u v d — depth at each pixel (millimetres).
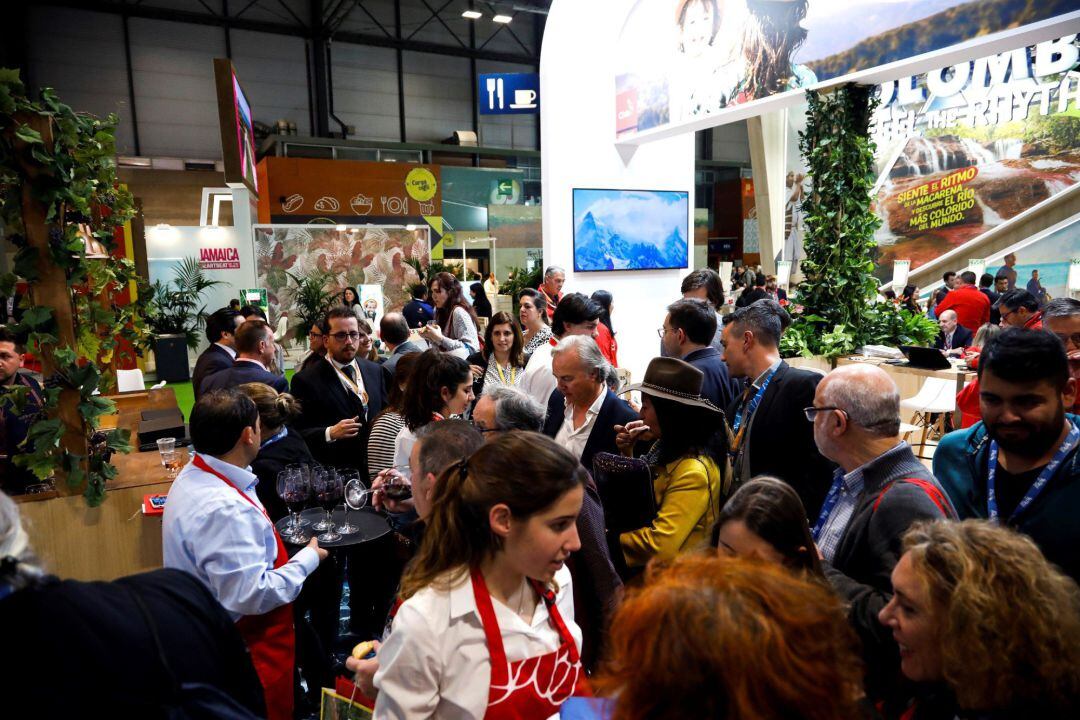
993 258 12938
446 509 1168
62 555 2754
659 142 8648
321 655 2557
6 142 2529
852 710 614
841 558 1481
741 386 2846
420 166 16938
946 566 893
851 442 1554
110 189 3863
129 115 15938
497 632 1123
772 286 10391
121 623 820
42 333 2635
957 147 13250
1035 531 1470
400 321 4461
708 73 6789
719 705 558
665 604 605
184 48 16297
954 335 7043
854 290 6270
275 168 15547
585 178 8211
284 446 2699
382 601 2898
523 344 4391
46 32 14969
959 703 870
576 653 1242
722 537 1299
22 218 2631
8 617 771
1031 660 795
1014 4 4336
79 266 2740
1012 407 1460
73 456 2672
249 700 988
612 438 2340
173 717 806
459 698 1108
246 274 11797
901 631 963
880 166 14562
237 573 1773
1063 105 11680
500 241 18672
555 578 1301
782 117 14781
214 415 1827
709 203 25234
